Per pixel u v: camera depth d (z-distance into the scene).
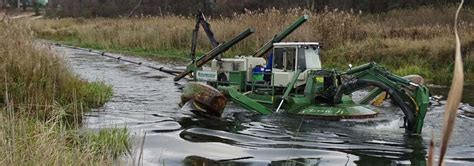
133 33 27.66
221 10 43.38
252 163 6.36
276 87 10.27
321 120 9.08
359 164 6.30
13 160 4.70
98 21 39.62
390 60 18.75
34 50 10.74
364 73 8.94
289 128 8.55
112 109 10.20
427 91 8.25
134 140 7.33
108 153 5.96
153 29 27.39
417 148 7.17
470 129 8.42
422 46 19.11
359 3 39.16
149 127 8.52
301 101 9.59
